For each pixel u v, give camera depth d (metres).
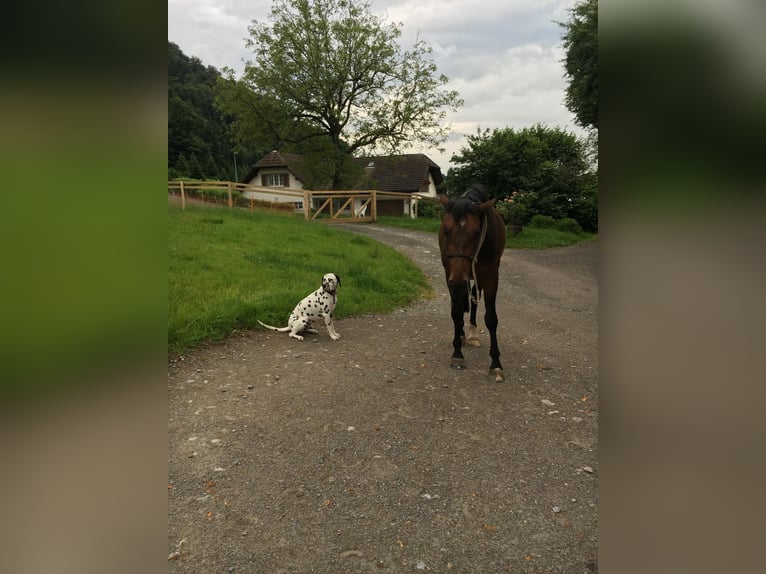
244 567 2.12
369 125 26.86
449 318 6.70
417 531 2.37
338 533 2.35
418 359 4.90
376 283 7.95
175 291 6.02
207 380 4.19
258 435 3.27
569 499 2.62
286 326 5.81
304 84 25.31
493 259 4.34
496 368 4.38
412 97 26.05
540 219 20.52
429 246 13.93
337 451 3.09
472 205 4.02
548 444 3.21
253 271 7.52
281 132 27.11
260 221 13.20
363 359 4.85
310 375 4.37
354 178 28.80
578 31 12.01
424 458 3.02
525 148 22.12
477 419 3.56
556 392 4.11
